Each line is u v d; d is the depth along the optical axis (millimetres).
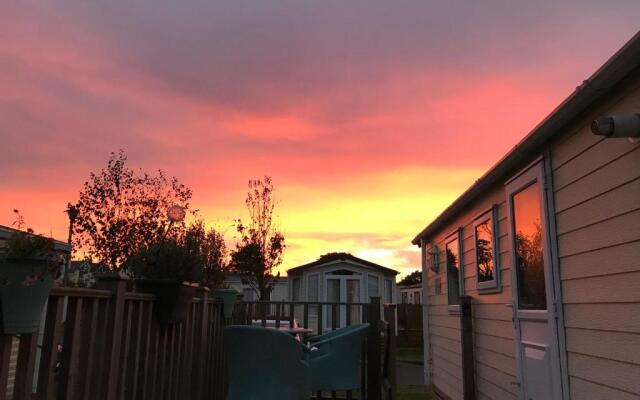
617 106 3209
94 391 2451
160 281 3246
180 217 8867
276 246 17234
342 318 17234
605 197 3383
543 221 4234
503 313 5566
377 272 19297
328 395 6879
